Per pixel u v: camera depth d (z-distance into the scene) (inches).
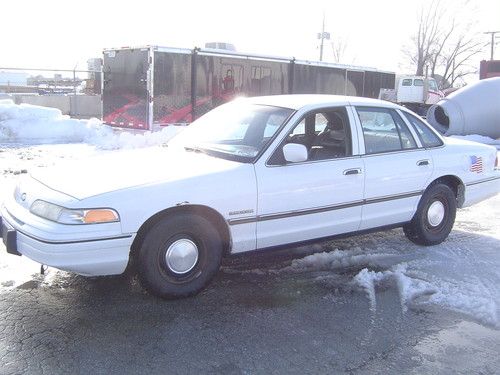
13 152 479.2
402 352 143.2
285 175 183.0
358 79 753.6
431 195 228.7
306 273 199.3
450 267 208.5
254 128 196.7
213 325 155.7
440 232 237.0
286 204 183.5
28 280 183.8
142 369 131.5
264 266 206.2
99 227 151.2
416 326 158.1
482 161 250.7
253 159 180.4
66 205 151.0
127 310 163.2
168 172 170.1
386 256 220.4
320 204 191.8
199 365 134.3
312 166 190.1
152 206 157.8
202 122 220.4
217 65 589.6
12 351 137.7
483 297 177.6
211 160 183.6
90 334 147.8
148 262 162.1
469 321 162.1
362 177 202.1
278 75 647.8
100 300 169.6
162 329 152.1
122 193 155.8
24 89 1263.5
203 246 171.0
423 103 1097.4
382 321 160.9
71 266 149.6
